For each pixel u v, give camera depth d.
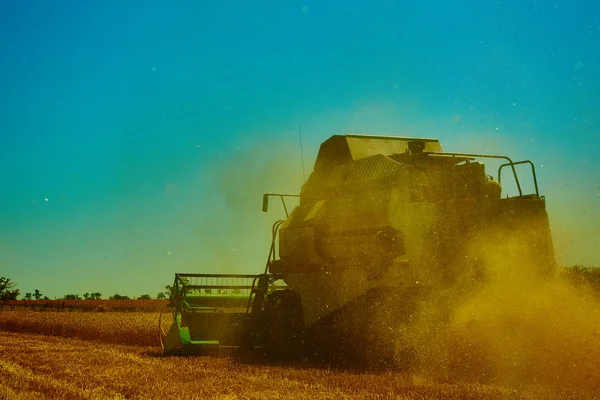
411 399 9.35
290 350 16.06
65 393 11.10
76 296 70.81
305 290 15.91
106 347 20.69
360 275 14.00
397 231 13.26
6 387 11.51
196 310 17.72
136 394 10.80
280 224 17.72
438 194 13.66
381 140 15.97
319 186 16.16
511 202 13.48
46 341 23.92
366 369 13.13
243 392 10.68
